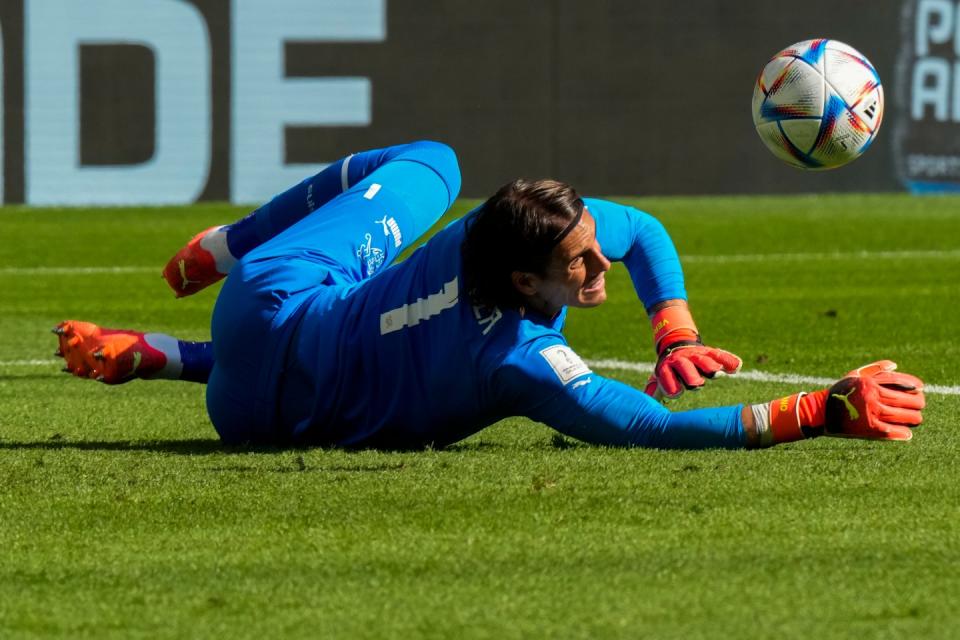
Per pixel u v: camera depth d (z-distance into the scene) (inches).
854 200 2832.2
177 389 849.5
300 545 426.3
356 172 694.5
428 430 571.5
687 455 537.3
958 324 1188.5
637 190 2864.2
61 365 986.7
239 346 589.6
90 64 2721.5
